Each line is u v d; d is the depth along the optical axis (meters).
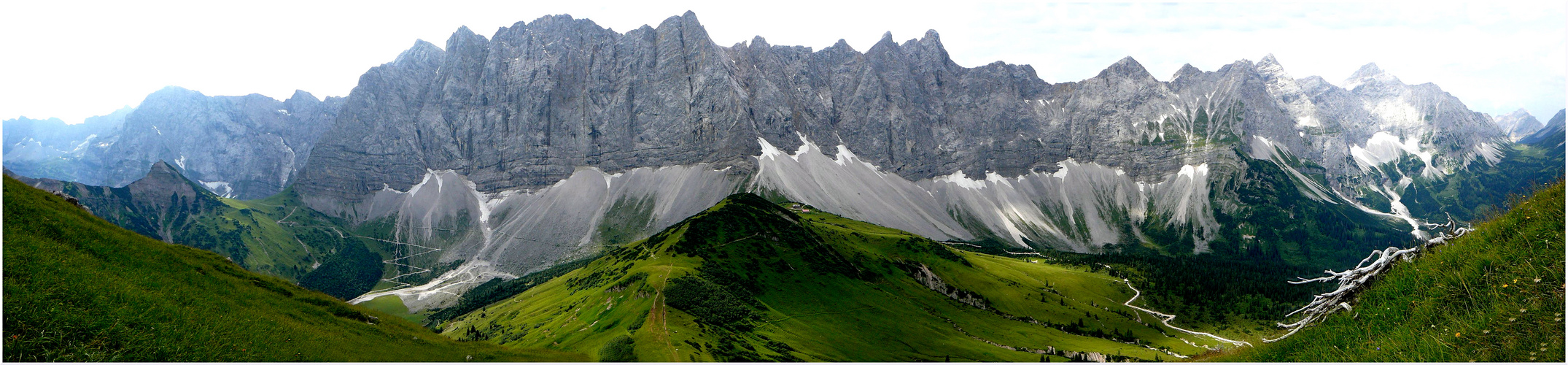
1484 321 23.52
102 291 45.16
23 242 46.03
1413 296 27.05
